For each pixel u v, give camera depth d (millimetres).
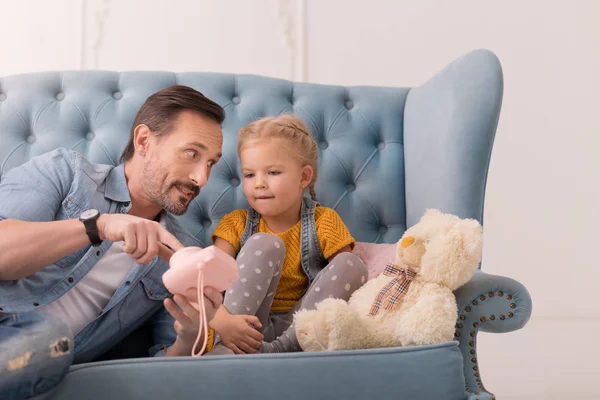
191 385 1144
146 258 1200
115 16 3150
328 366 1192
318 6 3244
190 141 1481
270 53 3197
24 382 1017
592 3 3408
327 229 1796
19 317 1111
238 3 3201
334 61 3227
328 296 1557
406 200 2068
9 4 3137
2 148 2010
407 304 1396
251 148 1776
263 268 1551
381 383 1202
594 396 3018
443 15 3299
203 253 1129
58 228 1209
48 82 2102
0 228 1212
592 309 3305
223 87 2143
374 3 3266
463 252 1400
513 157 3344
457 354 1271
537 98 3367
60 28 3141
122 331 1554
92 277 1458
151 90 2104
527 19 3367
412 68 3256
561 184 3352
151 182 1496
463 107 1764
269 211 1771
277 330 1614
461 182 1720
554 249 3322
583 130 3375
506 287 1455
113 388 1123
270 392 1161
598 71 3400
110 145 2041
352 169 2109
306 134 1849
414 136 2027
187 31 3168
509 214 3322
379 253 1814
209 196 2027
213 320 1375
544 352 3227
